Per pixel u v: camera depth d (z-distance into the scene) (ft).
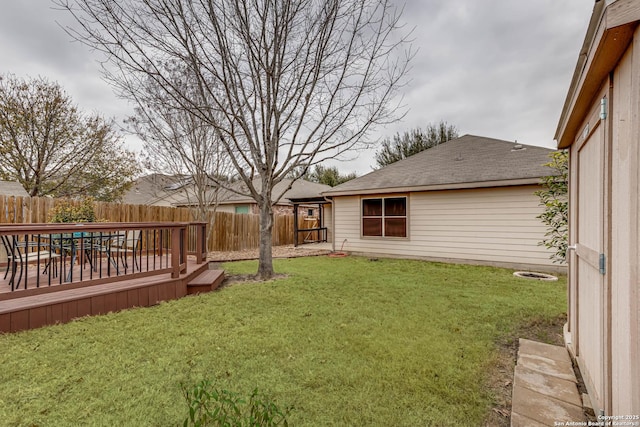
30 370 7.72
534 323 11.46
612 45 4.45
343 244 33.88
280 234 43.45
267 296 15.08
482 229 25.30
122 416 6.07
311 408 6.37
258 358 8.54
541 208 22.62
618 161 4.89
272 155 19.75
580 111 7.29
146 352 8.83
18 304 10.77
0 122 33.83
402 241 29.63
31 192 37.22
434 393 6.91
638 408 3.85
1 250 17.52
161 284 14.34
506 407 6.49
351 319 11.77
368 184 31.86
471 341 9.70
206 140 30.25
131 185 47.60
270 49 18.70
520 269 23.49
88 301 12.05
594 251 6.42
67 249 16.60
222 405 5.48
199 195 31.19
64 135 38.70
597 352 6.24
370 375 7.64
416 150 68.44
